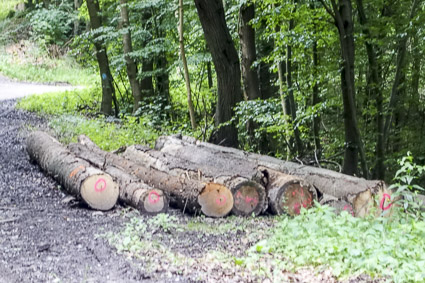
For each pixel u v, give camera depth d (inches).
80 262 234.2
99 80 1366.9
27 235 273.6
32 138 473.1
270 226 313.0
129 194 341.1
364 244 240.1
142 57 815.1
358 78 608.4
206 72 874.1
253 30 573.3
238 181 336.8
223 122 525.7
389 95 594.6
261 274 224.1
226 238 285.0
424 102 664.4
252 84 577.3
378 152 548.7
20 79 1269.7
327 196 336.8
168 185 351.9
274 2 486.6
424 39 518.3
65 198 357.1
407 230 255.9
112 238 273.3
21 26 1569.9
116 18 818.2
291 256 241.8
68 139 557.6
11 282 204.5
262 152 598.5
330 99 560.7
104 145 550.0
